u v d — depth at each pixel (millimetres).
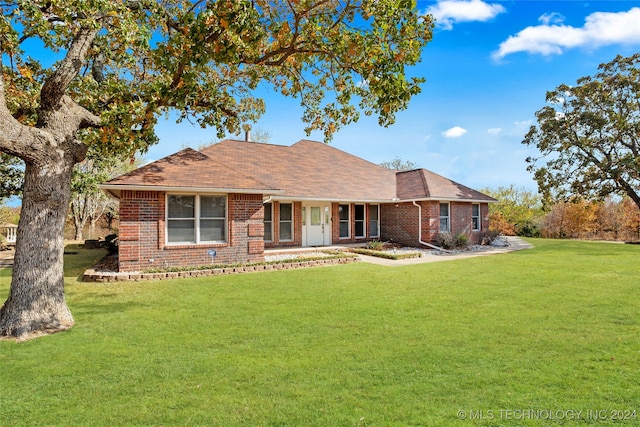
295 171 19016
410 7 6855
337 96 10156
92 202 26844
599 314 6383
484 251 17672
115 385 3883
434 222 18484
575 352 4652
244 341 5223
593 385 3744
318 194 17188
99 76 7914
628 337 5188
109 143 7121
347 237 19484
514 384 3793
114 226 33281
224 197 12383
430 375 4035
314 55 8695
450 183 21141
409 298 7820
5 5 6379
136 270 10859
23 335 5492
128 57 7945
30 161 5824
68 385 3891
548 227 29188
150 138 7410
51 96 6102
